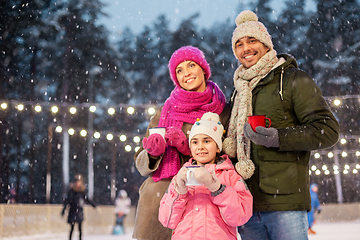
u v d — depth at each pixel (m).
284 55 3.34
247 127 2.85
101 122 34.00
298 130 2.84
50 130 21.28
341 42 34.91
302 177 2.97
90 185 24.33
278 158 2.97
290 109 3.08
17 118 29.20
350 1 36.06
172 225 2.89
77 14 32.97
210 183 2.64
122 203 16.14
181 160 3.48
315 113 2.92
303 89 2.99
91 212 16.17
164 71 38.22
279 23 37.09
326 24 35.78
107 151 34.41
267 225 3.04
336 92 32.78
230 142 3.19
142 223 3.38
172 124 3.63
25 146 30.19
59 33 32.22
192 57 3.68
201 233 2.79
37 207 12.85
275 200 2.93
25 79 30.89
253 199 3.04
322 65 33.88
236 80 3.55
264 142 2.82
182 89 3.70
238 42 3.40
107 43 34.50
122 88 35.38
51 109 9.78
